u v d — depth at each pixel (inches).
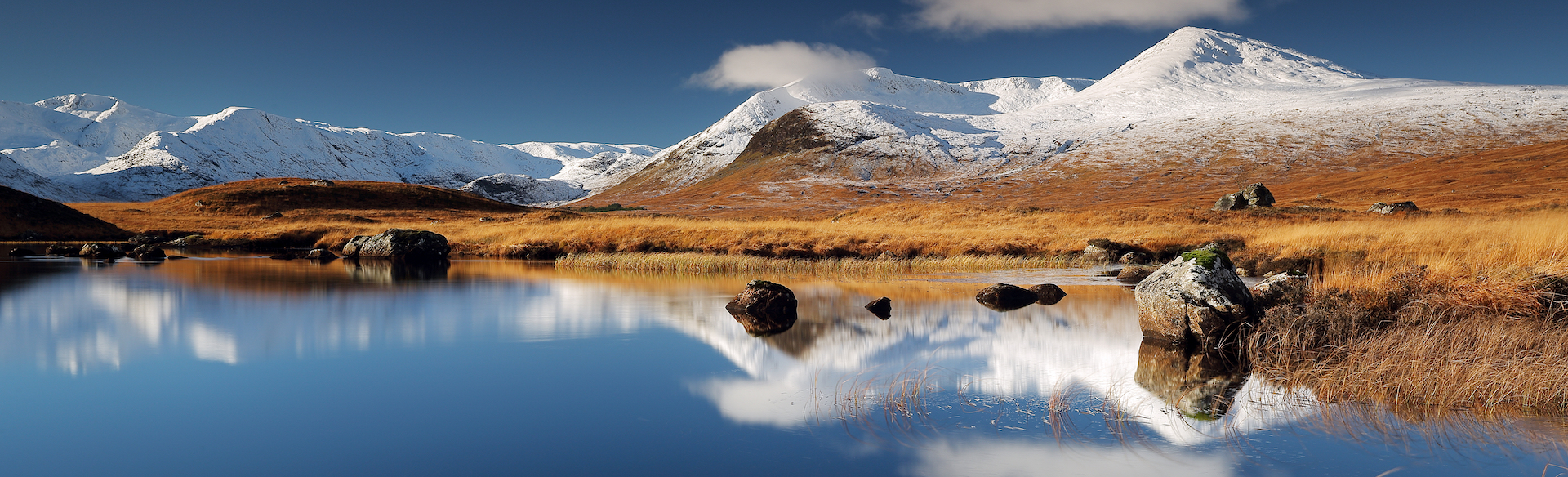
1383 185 3794.3
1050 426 241.8
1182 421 243.4
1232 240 1113.4
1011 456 214.5
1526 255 454.9
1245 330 359.9
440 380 310.7
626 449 223.5
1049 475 199.2
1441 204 2647.6
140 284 746.2
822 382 303.6
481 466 210.5
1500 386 248.2
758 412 259.4
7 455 219.9
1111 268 928.9
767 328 449.1
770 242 1236.5
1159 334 395.9
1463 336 302.4
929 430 237.9
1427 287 390.3
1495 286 374.6
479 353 368.8
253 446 228.1
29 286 729.6
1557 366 256.1
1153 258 1035.3
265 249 1612.9
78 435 238.7
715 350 374.6
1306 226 1294.3
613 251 1256.2
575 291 666.8
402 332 434.3
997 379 305.7
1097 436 231.0
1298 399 266.7
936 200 5211.6
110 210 2864.2
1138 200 4288.9
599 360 350.6
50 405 272.2
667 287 705.6
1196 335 375.9
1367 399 259.4
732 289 678.5
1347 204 2834.6
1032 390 286.5
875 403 270.7
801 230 1449.3
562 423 249.3
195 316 508.7
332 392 291.6
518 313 515.8
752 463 210.8
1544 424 229.6
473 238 1589.6
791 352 369.1
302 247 1652.3
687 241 1288.1
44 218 1971.0
